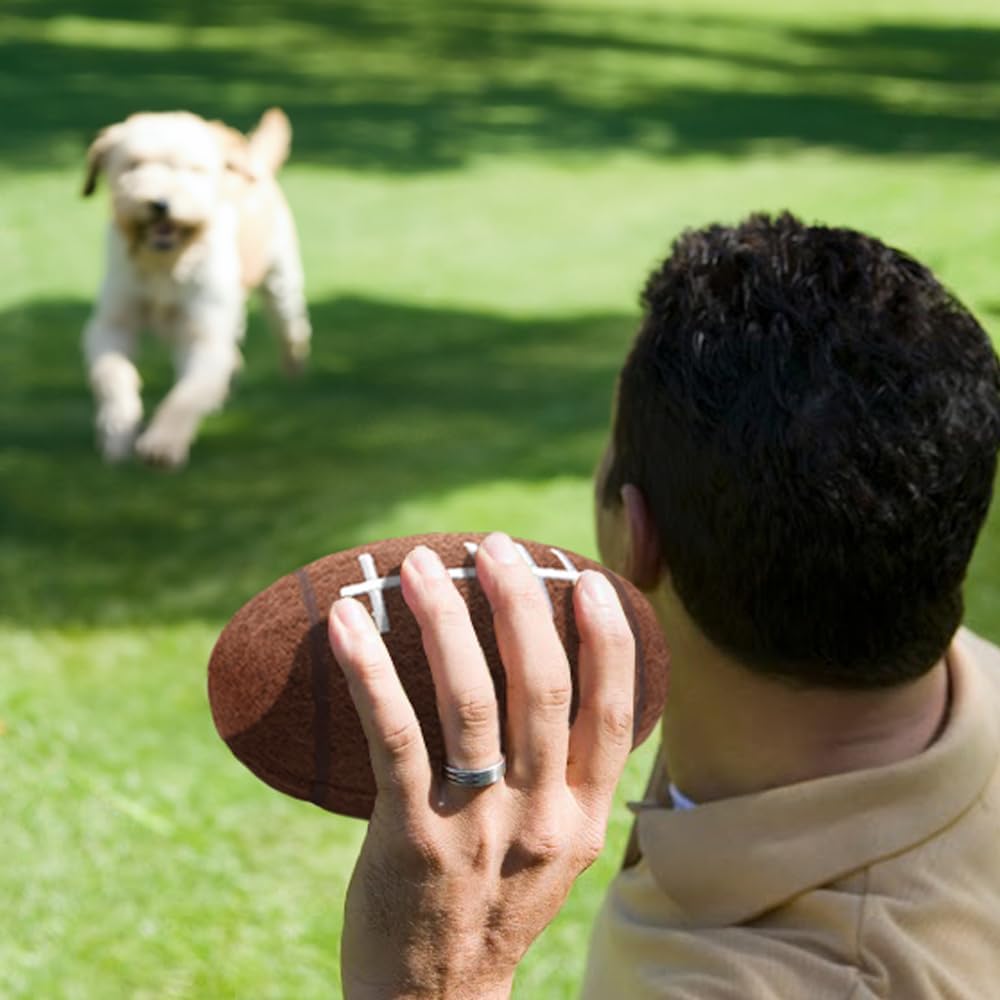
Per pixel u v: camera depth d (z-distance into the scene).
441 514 7.36
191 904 4.34
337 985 4.03
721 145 18.91
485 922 1.23
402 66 24.25
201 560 6.85
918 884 1.63
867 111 22.09
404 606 1.34
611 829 4.69
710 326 1.68
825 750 1.73
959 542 1.65
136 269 8.40
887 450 1.60
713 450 1.65
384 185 15.86
